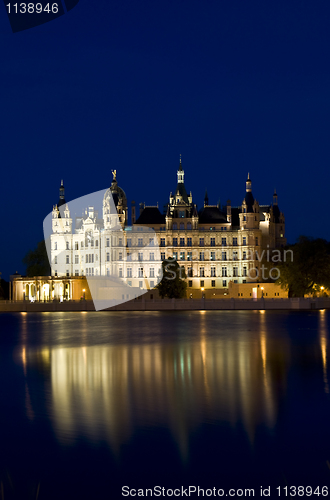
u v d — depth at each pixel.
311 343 62.88
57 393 35.72
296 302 130.75
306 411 30.94
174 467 22.83
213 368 45.56
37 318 111.50
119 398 34.12
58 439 26.08
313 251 135.00
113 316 114.62
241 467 22.84
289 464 23.11
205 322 94.25
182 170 181.25
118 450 24.64
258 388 37.16
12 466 22.97
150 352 56.16
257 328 81.75
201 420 29.12
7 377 41.94
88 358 52.22
